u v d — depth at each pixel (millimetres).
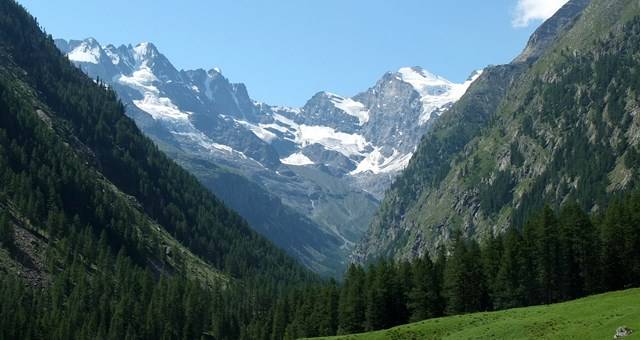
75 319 170000
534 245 142125
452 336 100812
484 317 108875
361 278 164000
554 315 97062
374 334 112125
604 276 138250
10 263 185375
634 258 136750
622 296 104750
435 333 106812
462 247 145625
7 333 155500
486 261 144875
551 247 139375
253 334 191000
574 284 140000
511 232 144375
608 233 138625
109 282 196875
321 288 179125
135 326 181125
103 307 180250
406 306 149375
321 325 163250
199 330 193250
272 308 196125
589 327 84625
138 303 187250
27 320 161250
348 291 160125
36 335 160250
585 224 141125
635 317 82000
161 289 194875
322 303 165750
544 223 141250
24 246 196750
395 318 150750
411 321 147250
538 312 103125
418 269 149125
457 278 142375
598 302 99500
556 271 139125
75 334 166500
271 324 191250
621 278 137750
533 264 140125
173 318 189125
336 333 161625
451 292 143000
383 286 151000
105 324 178875
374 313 148750
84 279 187000
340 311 157000
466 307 142750
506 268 138500
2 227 191875
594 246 139500
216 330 196750
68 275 191125
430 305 146000
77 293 181250
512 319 101688
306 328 165000
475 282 142750
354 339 111875
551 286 139625
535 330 91250
